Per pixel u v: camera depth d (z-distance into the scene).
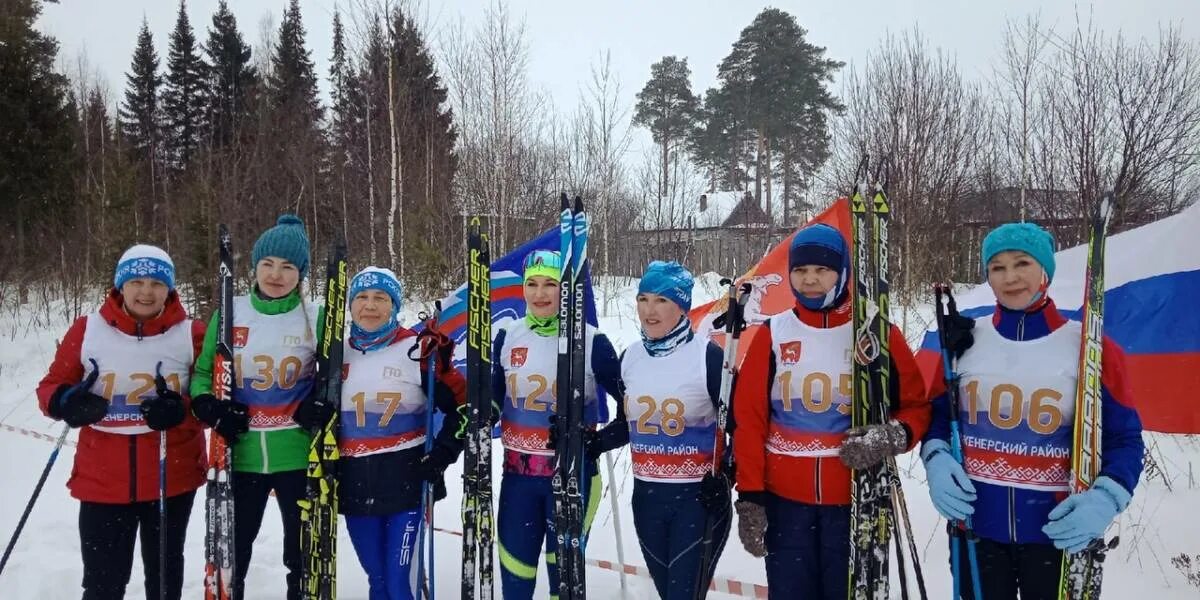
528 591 3.08
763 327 2.68
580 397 2.87
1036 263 2.28
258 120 19.98
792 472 2.52
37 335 13.36
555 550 3.03
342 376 3.00
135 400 2.87
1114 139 7.80
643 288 2.91
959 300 4.65
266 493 3.08
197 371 3.00
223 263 2.91
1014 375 2.29
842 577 2.46
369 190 15.91
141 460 2.86
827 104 30.36
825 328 2.58
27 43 16.38
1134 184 7.41
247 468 3.00
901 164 11.48
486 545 2.83
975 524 2.35
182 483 2.96
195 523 4.62
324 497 2.81
